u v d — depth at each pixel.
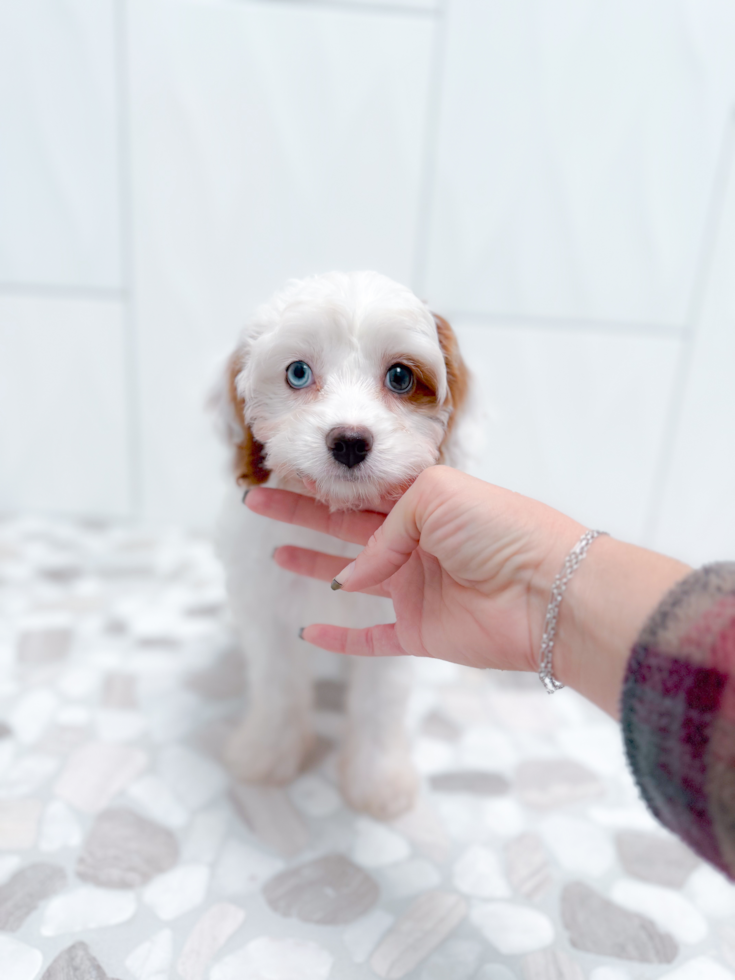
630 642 0.26
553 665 0.29
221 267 0.69
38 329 0.71
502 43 0.62
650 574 0.27
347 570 0.32
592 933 0.35
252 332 0.37
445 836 0.40
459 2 0.61
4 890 0.35
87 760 0.44
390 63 0.63
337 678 0.55
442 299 0.70
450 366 0.38
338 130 0.65
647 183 0.65
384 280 0.35
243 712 0.49
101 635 0.56
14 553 0.69
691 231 0.67
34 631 0.56
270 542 0.39
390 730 0.43
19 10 0.61
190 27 0.62
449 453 0.39
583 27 0.62
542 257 0.68
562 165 0.65
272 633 0.42
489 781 0.44
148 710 0.48
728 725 0.22
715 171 0.65
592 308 0.69
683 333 0.70
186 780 0.43
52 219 0.67
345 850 0.39
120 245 0.68
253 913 0.35
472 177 0.66
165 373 0.73
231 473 0.41
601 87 0.63
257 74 0.63
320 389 0.34
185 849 0.38
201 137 0.65
